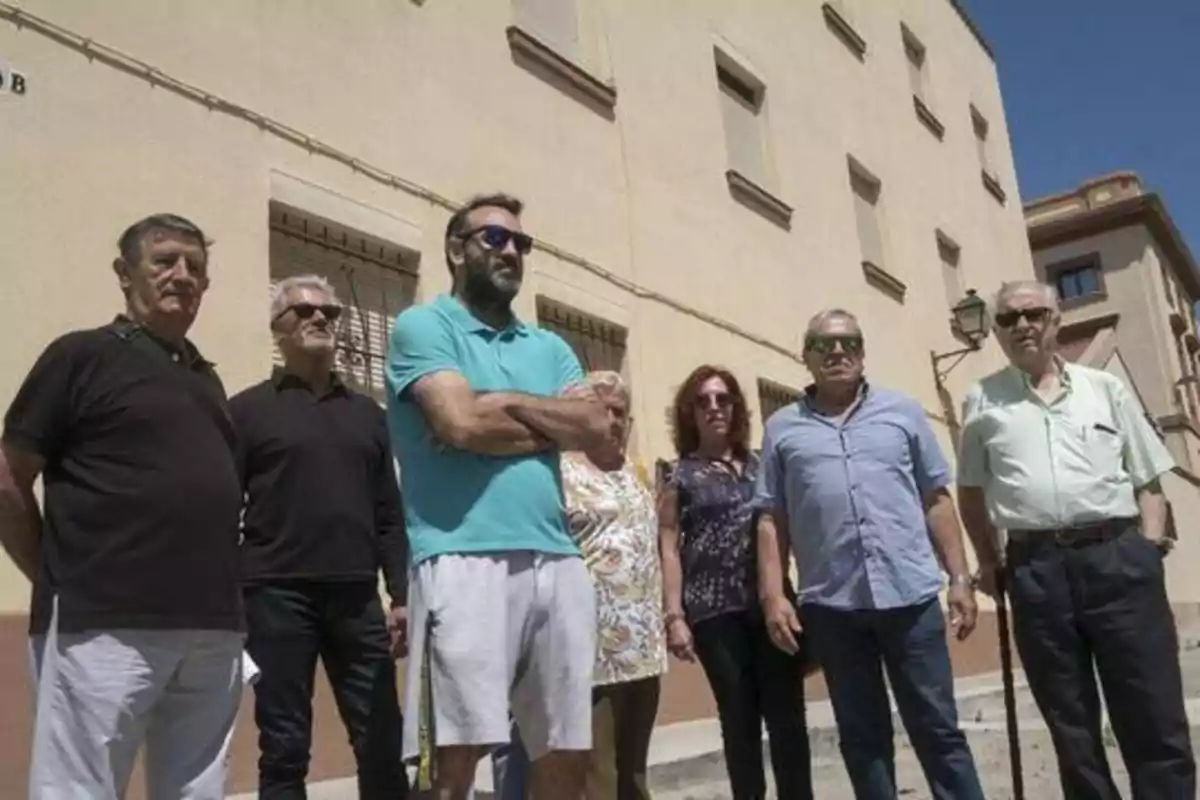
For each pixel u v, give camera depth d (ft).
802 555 13.43
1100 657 12.58
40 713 8.68
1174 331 100.12
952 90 56.39
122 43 17.39
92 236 16.39
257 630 11.88
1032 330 13.16
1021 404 13.17
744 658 14.07
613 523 12.83
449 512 9.04
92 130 16.70
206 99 18.56
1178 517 73.36
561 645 9.30
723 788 19.19
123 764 8.86
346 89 21.39
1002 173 61.62
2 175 15.42
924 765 12.65
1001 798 18.19
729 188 33.99
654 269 29.58
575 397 9.41
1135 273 97.25
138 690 8.83
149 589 8.87
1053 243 101.50
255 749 16.52
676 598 14.23
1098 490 12.63
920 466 13.48
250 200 18.93
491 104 25.14
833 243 39.60
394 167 22.11
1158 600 12.52
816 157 39.93
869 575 12.82
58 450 9.07
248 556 12.02
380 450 13.07
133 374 9.25
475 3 25.25
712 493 14.40
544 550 9.21
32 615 8.95
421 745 8.71
